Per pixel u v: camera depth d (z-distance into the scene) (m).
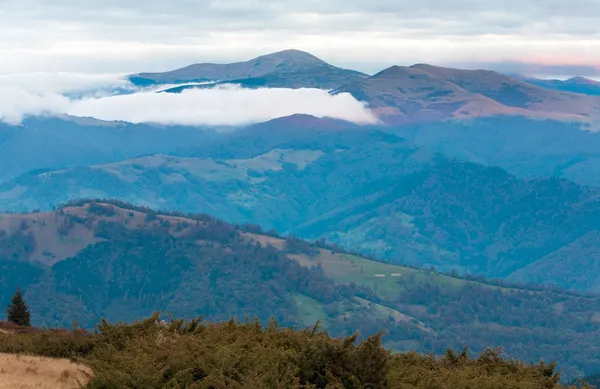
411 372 26.83
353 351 24.42
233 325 30.84
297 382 23.31
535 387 27.84
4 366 28.36
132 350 27.02
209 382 23.02
